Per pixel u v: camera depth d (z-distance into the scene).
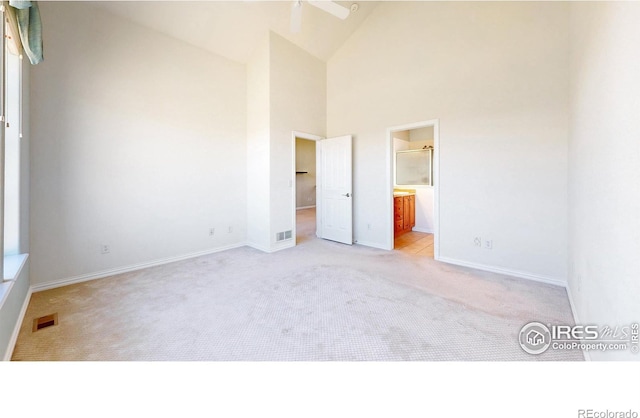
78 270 2.76
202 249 3.80
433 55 3.41
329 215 4.71
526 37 2.73
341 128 4.57
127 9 2.94
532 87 2.71
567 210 2.52
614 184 1.09
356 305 2.21
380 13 3.94
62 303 2.25
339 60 4.54
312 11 3.67
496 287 2.57
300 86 4.29
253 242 4.24
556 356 1.53
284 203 4.12
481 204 3.09
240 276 2.91
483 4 3.00
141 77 3.17
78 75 2.72
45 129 2.54
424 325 1.88
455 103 3.24
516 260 2.87
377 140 4.10
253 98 4.13
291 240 4.25
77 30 2.71
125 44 3.03
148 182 3.26
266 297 2.37
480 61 3.04
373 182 4.19
